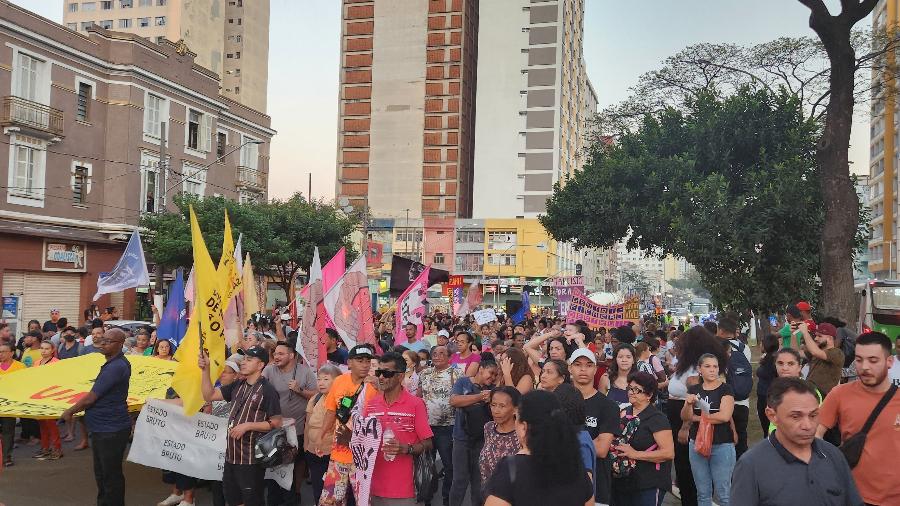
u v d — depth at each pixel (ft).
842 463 12.67
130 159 107.96
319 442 24.08
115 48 107.96
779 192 61.21
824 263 55.31
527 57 269.64
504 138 269.64
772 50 80.94
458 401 24.64
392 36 279.69
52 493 29.81
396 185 275.39
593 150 87.56
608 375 27.86
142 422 26.50
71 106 100.63
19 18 92.27
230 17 288.30
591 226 75.72
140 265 57.47
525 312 87.51
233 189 135.64
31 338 44.29
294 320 58.34
